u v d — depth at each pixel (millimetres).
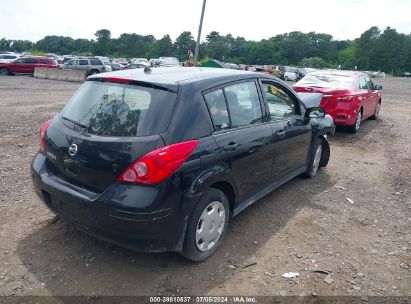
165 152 3102
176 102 3332
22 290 3178
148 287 3289
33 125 9508
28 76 30891
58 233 4082
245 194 4172
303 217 4805
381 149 8695
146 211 3037
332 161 7488
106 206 3105
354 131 10227
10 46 141750
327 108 9445
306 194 5586
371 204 5367
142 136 3160
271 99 4730
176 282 3371
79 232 4109
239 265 3674
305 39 131500
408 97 25281
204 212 3543
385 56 122812
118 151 3146
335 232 4465
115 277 3400
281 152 4762
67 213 3477
